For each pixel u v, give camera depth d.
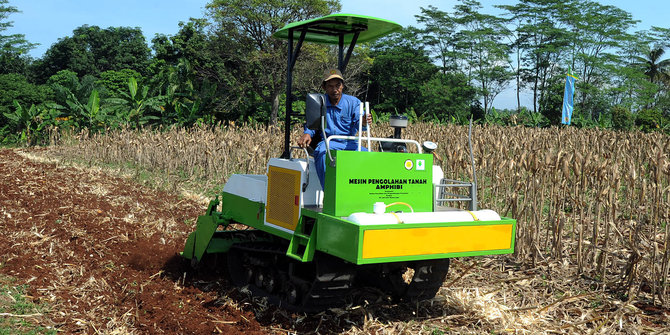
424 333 4.54
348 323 4.71
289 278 4.89
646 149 11.70
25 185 10.68
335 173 4.25
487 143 11.86
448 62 63.69
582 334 4.56
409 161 4.58
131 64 76.38
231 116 35.78
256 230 6.01
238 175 5.74
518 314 4.95
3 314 4.64
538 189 6.74
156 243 7.22
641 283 5.51
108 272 5.99
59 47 70.06
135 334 4.47
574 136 15.69
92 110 23.67
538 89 62.00
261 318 4.83
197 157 13.25
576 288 5.60
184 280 5.79
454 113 55.28
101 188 10.84
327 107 4.94
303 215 4.54
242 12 31.48
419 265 4.93
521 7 64.38
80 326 4.58
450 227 4.21
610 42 60.66
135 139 15.81
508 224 4.49
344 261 4.47
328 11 32.53
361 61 34.09
